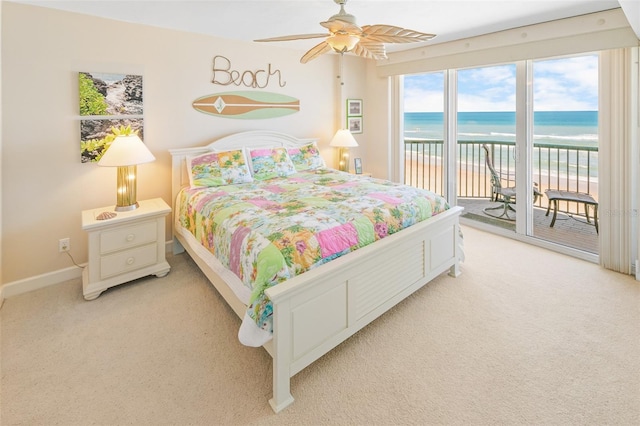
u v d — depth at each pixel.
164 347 2.04
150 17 2.89
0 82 2.47
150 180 3.31
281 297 1.53
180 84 3.38
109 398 1.65
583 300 2.47
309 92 4.49
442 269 2.73
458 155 4.71
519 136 3.60
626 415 1.50
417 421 1.51
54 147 2.75
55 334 2.15
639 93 2.65
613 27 2.70
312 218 2.11
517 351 1.95
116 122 3.04
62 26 2.69
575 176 3.76
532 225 3.71
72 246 2.93
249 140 3.88
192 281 2.89
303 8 2.70
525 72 3.46
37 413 1.56
